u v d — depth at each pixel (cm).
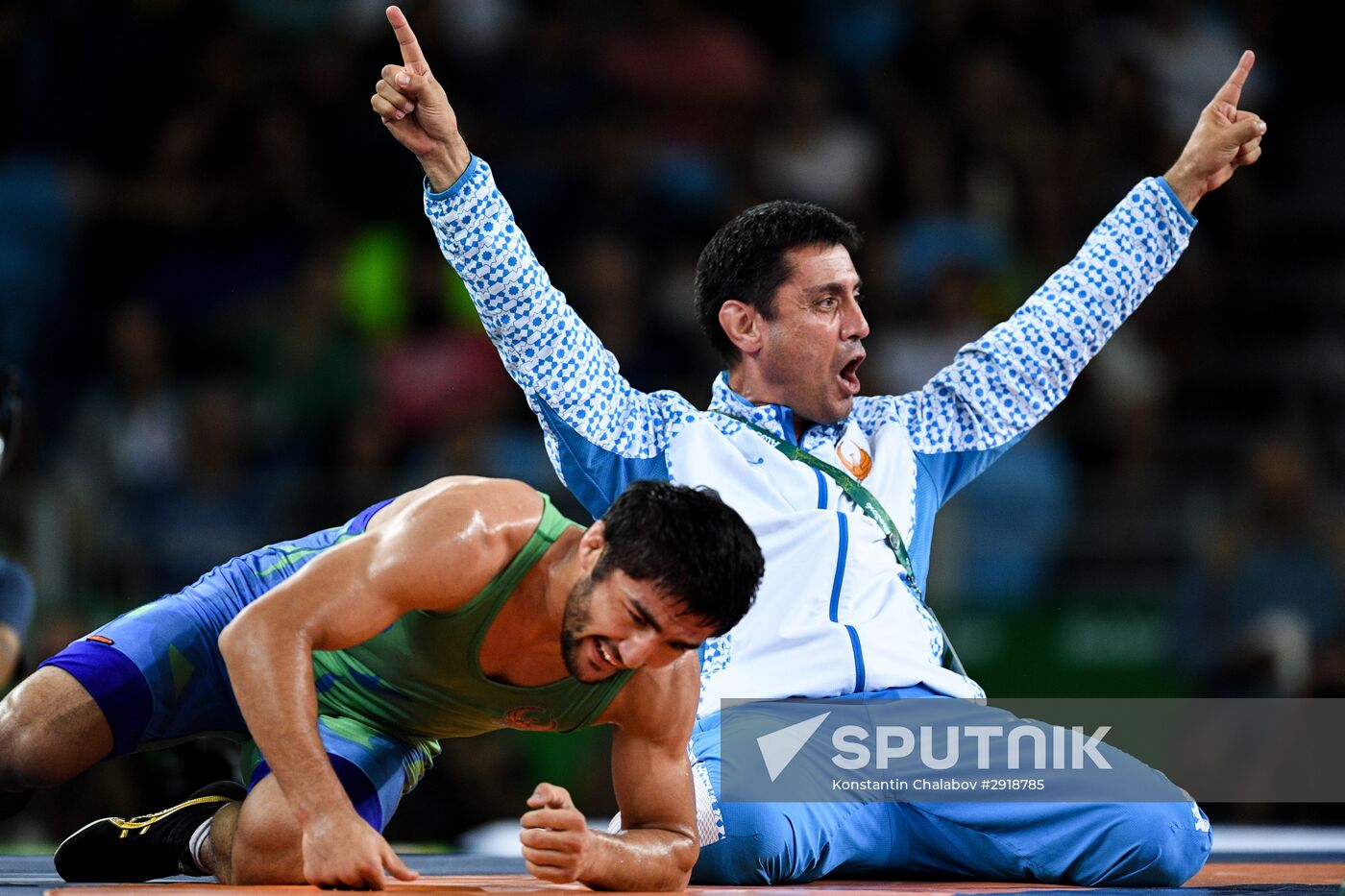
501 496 1255
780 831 1434
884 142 4150
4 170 4038
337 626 1192
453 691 1339
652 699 1276
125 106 4131
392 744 1398
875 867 1570
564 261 3994
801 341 1609
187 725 1477
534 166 4134
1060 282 1711
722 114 4309
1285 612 3180
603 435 1602
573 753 2936
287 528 3206
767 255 1622
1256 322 4278
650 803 1297
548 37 4291
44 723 1412
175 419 3625
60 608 2953
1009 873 1525
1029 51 4422
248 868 1284
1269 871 1683
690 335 3909
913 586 1605
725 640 1523
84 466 3503
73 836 1439
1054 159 4253
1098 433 3700
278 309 3853
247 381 3775
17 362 3878
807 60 4397
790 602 1527
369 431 3550
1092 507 3475
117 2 4200
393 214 4009
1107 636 3112
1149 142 4316
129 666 1429
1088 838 1464
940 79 4322
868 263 4006
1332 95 4662
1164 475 3531
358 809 1344
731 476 1580
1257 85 4538
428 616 1274
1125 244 1712
